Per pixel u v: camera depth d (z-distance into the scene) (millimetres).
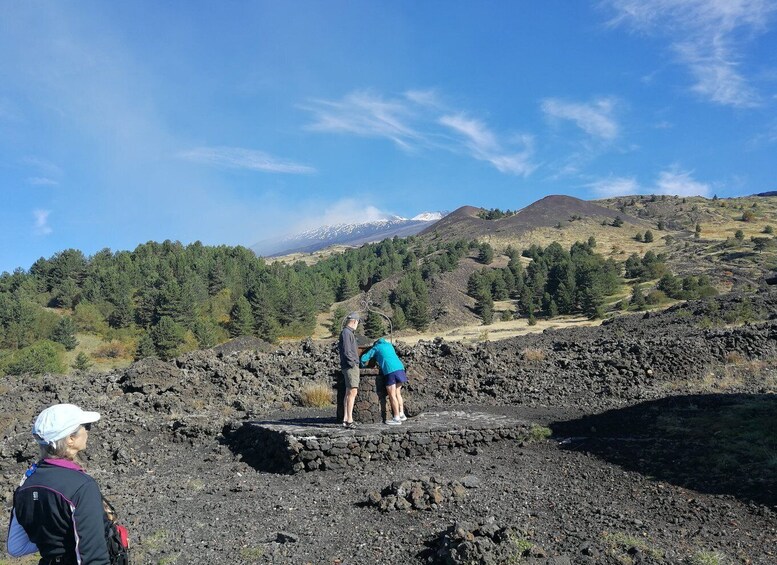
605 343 18984
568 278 95250
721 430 9273
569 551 5430
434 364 17172
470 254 159500
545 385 15055
